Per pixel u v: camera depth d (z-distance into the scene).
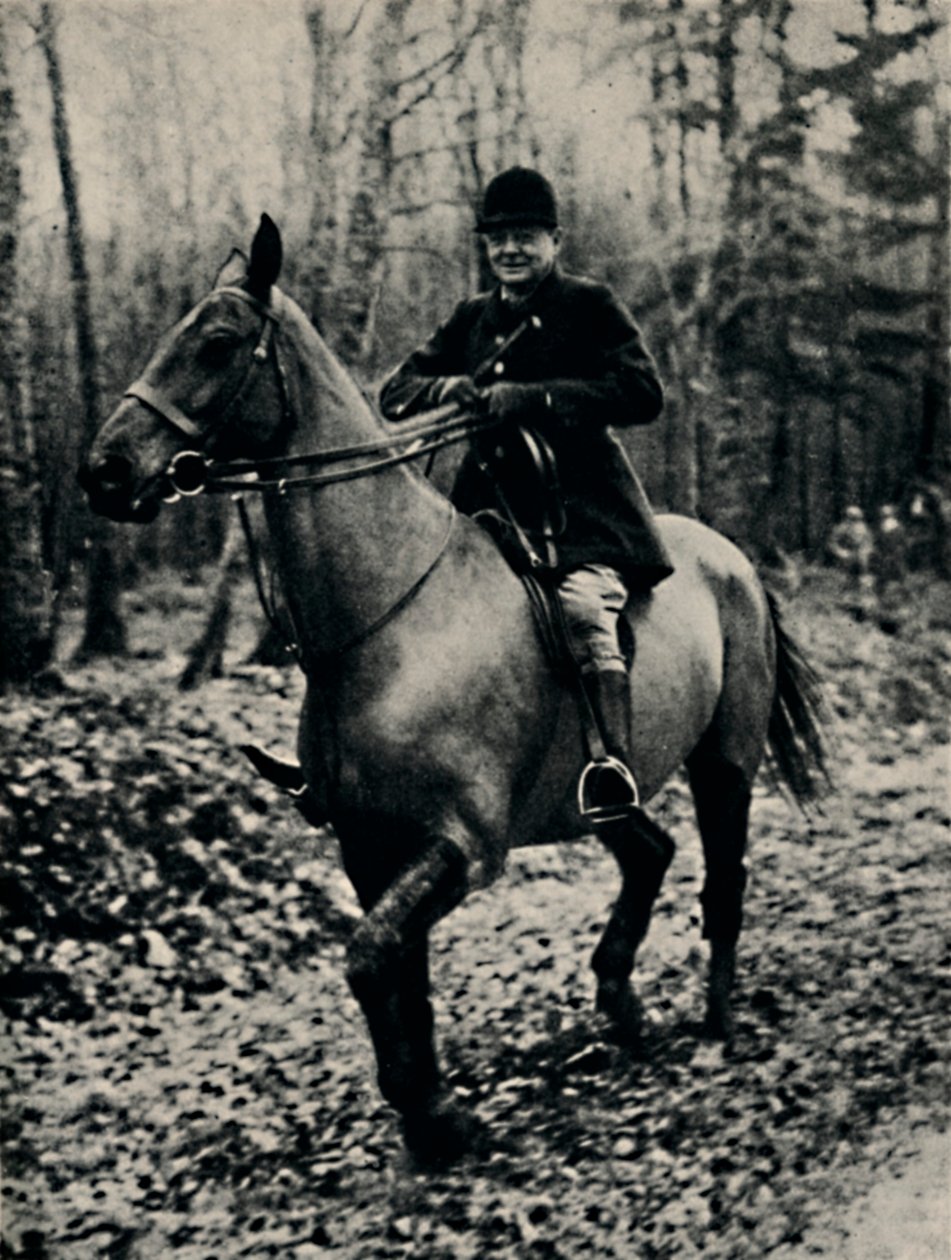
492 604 3.99
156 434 3.50
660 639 4.46
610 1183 3.90
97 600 9.08
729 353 12.40
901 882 6.51
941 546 11.71
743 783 4.97
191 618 10.20
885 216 11.73
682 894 6.70
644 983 5.45
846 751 8.95
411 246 10.55
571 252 11.74
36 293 9.80
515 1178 3.95
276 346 3.65
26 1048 5.12
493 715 3.90
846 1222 3.62
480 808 3.84
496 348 4.34
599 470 4.36
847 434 12.48
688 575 4.78
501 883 6.84
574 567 4.20
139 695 7.99
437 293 11.20
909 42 11.02
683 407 12.38
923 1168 3.83
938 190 11.52
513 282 4.28
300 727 4.04
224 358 3.56
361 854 3.95
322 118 9.32
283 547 3.74
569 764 4.17
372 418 3.90
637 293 12.24
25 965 5.51
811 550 12.45
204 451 3.56
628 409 4.19
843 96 11.23
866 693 9.84
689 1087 4.45
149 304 10.19
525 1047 4.88
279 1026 5.35
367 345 9.22
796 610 11.34
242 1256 3.75
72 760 6.72
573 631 4.08
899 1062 4.50
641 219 11.78
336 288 9.19
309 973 5.82
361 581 3.78
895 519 11.91
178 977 5.64
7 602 7.95
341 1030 5.29
